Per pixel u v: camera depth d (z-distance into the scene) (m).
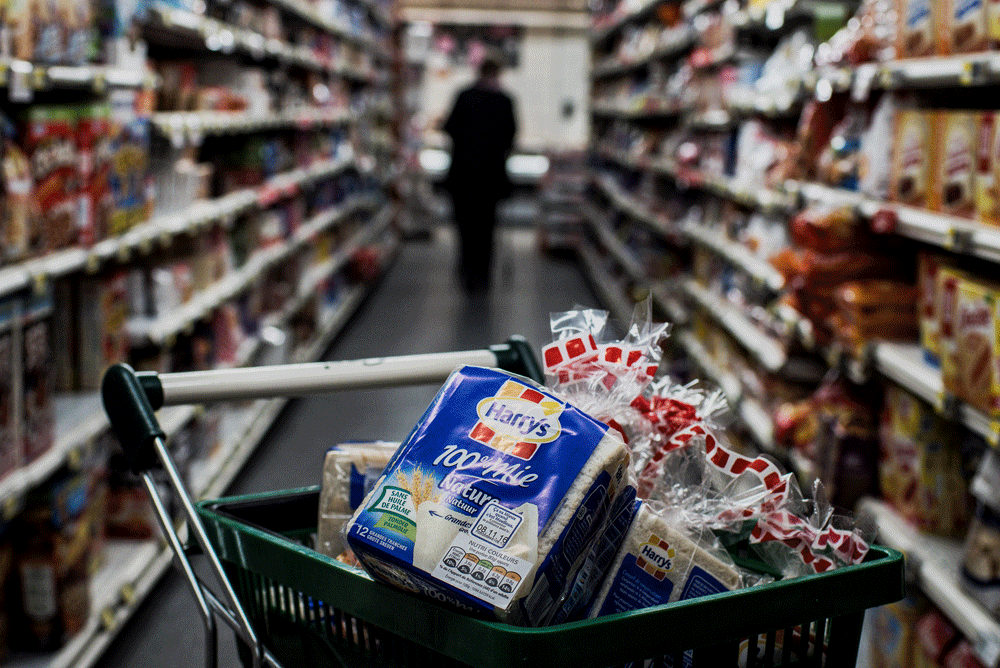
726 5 4.67
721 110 4.84
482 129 7.96
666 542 0.96
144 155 3.14
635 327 1.20
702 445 1.12
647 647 0.81
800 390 3.45
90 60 2.78
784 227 3.64
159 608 2.81
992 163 2.08
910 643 2.36
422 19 13.59
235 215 4.21
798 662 0.97
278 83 5.12
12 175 2.21
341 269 7.33
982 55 2.12
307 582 0.94
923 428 2.42
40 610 2.28
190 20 3.35
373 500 0.87
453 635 0.80
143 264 3.46
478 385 0.93
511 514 0.83
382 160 10.30
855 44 2.84
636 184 7.86
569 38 13.70
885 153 2.67
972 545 2.07
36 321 2.28
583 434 0.88
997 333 1.93
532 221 13.91
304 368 1.23
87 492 2.49
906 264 2.80
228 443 3.82
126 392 1.11
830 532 1.05
